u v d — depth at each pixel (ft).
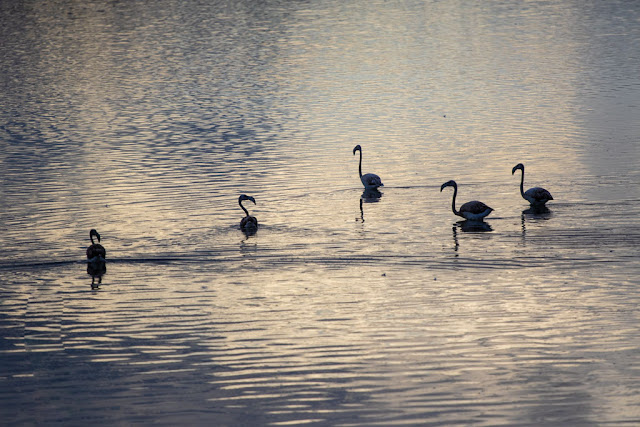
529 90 186.60
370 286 77.66
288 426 52.90
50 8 351.67
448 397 56.08
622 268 79.87
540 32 281.13
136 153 135.23
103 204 106.93
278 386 58.39
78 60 235.81
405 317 70.03
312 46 258.78
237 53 246.88
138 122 159.94
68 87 197.26
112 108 173.47
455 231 93.71
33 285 79.41
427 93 186.39
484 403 55.16
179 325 69.62
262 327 68.80
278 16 328.49
